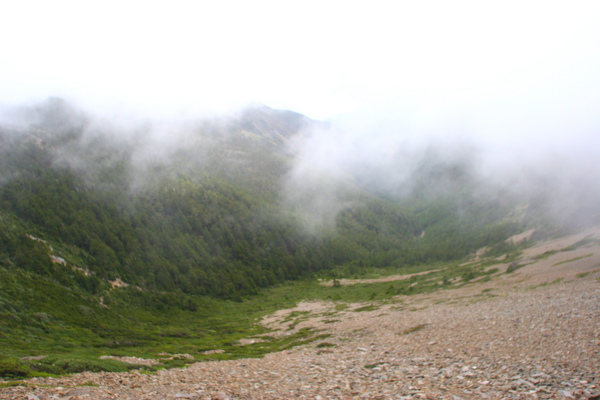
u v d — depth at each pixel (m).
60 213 161.50
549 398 17.78
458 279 126.50
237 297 164.62
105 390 24.73
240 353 55.19
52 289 101.06
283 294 180.25
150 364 42.97
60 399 21.23
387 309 86.81
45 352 51.84
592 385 18.61
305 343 57.69
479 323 44.12
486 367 25.56
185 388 26.45
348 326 67.88
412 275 194.62
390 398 20.97
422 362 30.72
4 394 21.27
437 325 49.34
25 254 113.31
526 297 58.41
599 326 29.95
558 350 26.22
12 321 71.50
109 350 58.94
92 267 134.50
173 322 111.38
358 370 31.25
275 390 25.50
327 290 180.25
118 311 109.56
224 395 23.33
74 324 83.56
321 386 26.02
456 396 19.86
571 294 51.00
